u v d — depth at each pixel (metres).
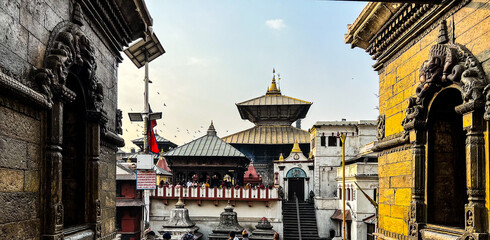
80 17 8.60
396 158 11.16
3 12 5.91
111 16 10.37
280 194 49.78
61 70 7.24
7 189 6.09
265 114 66.00
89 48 8.59
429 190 9.55
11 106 6.17
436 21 9.23
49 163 7.22
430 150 9.59
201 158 48.66
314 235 46.12
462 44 8.22
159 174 46.66
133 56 22.92
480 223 7.48
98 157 9.62
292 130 65.31
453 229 8.35
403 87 10.93
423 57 9.83
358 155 48.25
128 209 35.62
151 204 43.62
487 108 7.20
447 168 9.61
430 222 9.49
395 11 10.37
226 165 48.44
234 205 43.75
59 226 7.34
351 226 41.44
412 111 9.84
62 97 7.52
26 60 6.56
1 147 5.92
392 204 11.36
